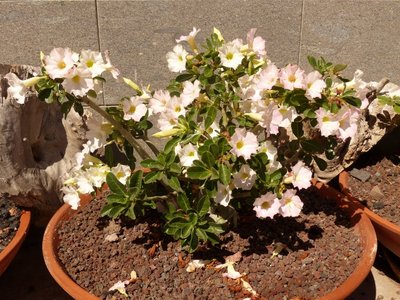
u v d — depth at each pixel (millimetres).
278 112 628
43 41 883
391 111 864
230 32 925
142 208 669
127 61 917
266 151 669
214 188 626
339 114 623
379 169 923
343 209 786
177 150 657
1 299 826
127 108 648
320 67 673
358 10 944
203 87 670
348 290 620
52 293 841
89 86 581
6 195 798
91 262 684
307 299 617
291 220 760
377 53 982
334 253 696
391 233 765
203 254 692
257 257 687
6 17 860
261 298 620
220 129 662
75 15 875
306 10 933
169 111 649
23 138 802
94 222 754
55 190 839
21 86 596
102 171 667
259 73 648
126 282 643
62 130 863
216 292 631
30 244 935
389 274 898
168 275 659
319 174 912
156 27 903
